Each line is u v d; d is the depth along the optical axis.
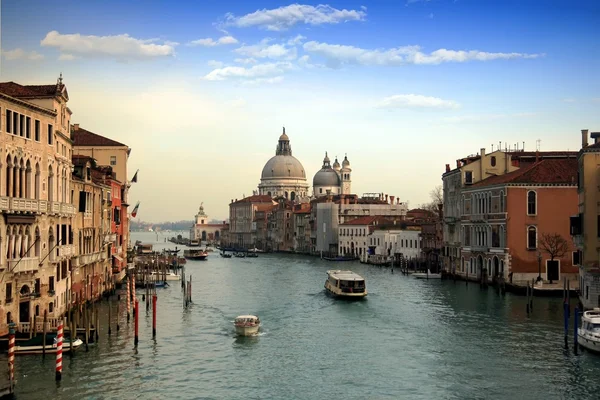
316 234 188.12
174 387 38.38
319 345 49.00
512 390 37.62
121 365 42.44
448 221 96.75
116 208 79.81
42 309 47.25
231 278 106.44
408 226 141.12
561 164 78.69
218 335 52.50
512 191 76.12
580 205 61.25
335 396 37.09
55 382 38.16
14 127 43.53
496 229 79.31
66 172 53.03
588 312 46.97
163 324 56.97
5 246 42.25
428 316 60.75
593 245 57.16
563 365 42.16
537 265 76.00
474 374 40.75
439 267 107.31
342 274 79.62
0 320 41.84
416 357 44.97
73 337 44.78
